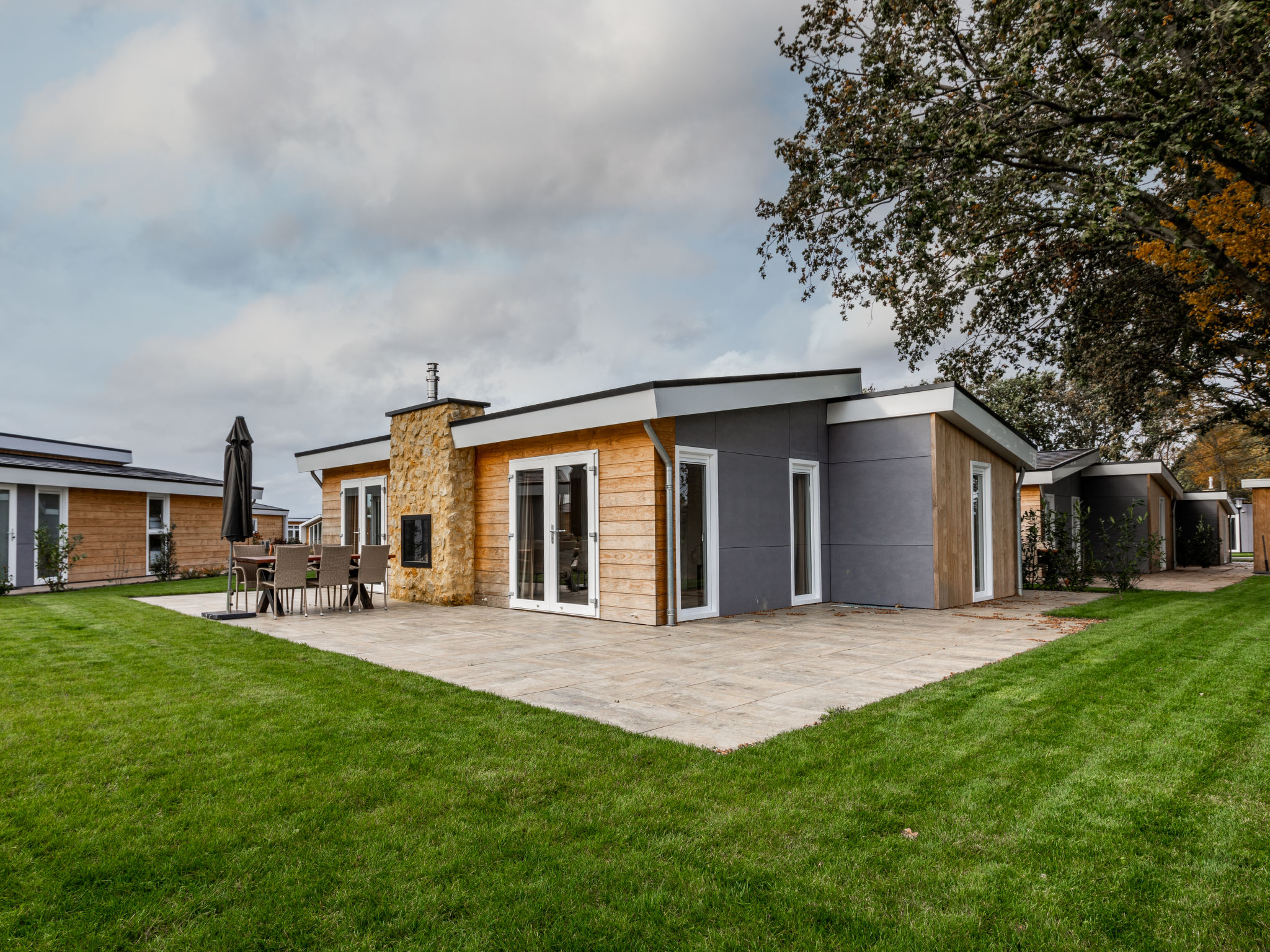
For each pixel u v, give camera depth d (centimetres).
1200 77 815
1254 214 1020
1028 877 250
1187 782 335
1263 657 618
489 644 756
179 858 264
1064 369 1514
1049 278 1349
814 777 344
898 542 1073
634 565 916
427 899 235
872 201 1096
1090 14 826
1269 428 1525
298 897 237
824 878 249
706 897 237
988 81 969
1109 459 2262
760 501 1031
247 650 696
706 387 900
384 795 324
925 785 334
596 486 971
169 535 1836
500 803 314
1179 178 1114
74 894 240
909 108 1027
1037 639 764
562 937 215
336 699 499
